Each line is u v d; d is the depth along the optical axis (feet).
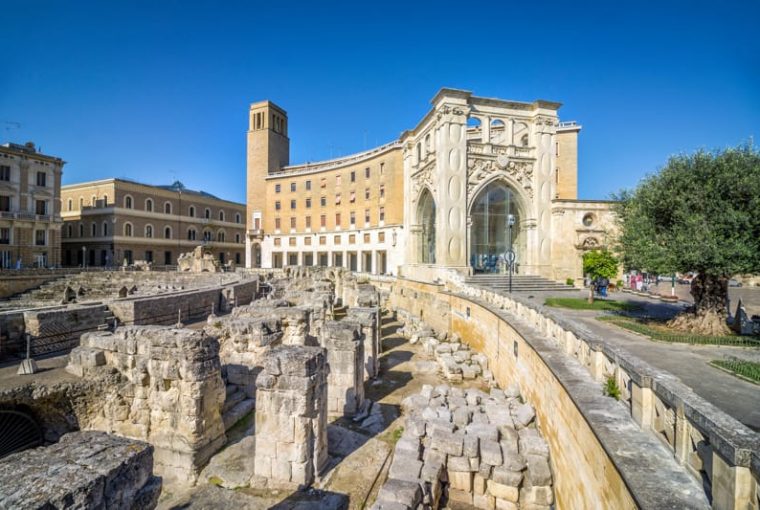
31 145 172.04
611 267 83.10
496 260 119.85
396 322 102.06
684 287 127.75
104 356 32.01
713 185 43.04
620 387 21.50
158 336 29.32
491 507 27.12
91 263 209.67
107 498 12.34
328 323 40.11
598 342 24.94
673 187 45.65
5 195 160.76
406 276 146.82
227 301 76.13
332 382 38.42
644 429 17.71
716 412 13.41
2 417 29.17
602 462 17.70
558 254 116.78
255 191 237.45
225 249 270.46
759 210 39.55
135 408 29.68
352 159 205.16
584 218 117.60
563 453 24.59
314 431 26.40
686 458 14.70
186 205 242.99
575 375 25.86
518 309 50.78
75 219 213.05
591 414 19.56
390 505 20.40
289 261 222.07
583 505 20.39
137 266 170.81
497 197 119.44
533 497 26.63
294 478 25.45
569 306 69.15
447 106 110.83
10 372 33.86
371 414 38.06
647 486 13.74
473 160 114.32
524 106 118.21
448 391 42.32
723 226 41.19
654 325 50.80
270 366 25.90
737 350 38.24
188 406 27.99
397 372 55.42
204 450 28.32
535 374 34.65
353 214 194.08
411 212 144.25
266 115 237.45
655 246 45.19
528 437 30.19
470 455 28.09
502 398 39.60
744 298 83.97
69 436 14.51
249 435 31.63
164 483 27.61
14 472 12.12
